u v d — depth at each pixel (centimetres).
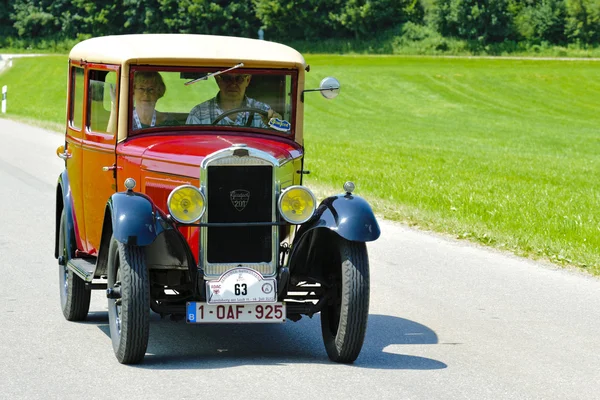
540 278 1134
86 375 697
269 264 738
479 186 2216
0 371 708
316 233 754
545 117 6706
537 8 13612
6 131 3316
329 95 844
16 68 9225
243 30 14538
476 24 13538
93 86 866
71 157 936
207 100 825
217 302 721
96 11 14662
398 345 812
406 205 1731
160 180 761
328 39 14312
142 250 709
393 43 13788
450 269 1180
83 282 873
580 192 2216
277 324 903
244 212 731
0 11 14938
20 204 1652
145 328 700
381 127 5566
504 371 729
